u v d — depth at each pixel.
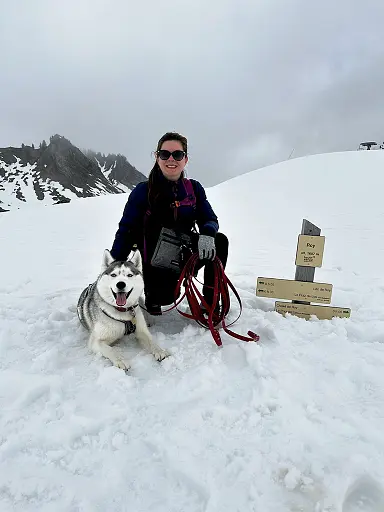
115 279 2.68
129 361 2.64
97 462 1.67
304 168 21.84
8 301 3.97
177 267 3.20
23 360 2.62
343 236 9.34
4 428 1.89
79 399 2.15
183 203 3.11
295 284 3.37
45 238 9.39
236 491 1.49
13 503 1.46
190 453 1.70
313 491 1.50
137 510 1.43
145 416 1.98
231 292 4.22
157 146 3.05
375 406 2.02
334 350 2.67
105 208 16.14
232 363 2.56
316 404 2.05
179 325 3.37
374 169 19.36
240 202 17.69
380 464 1.60
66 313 3.55
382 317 3.42
